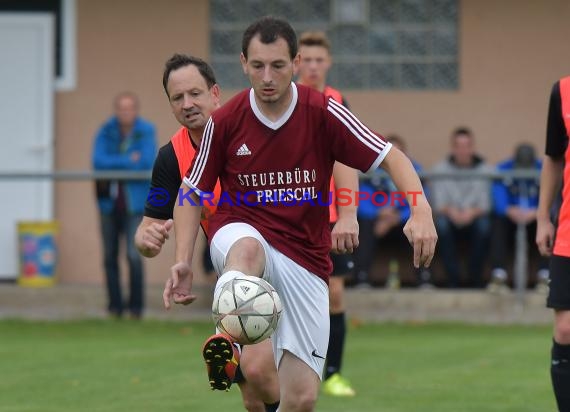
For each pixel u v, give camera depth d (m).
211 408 23.80
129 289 39.66
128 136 39.56
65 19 45.00
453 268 40.94
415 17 45.00
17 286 42.38
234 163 17.19
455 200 40.56
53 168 45.09
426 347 33.62
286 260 17.17
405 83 45.12
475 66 44.84
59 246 44.75
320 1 45.00
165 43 44.94
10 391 25.95
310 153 17.03
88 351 32.53
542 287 40.78
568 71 44.62
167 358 31.11
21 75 45.06
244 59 16.75
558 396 20.55
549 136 21.25
